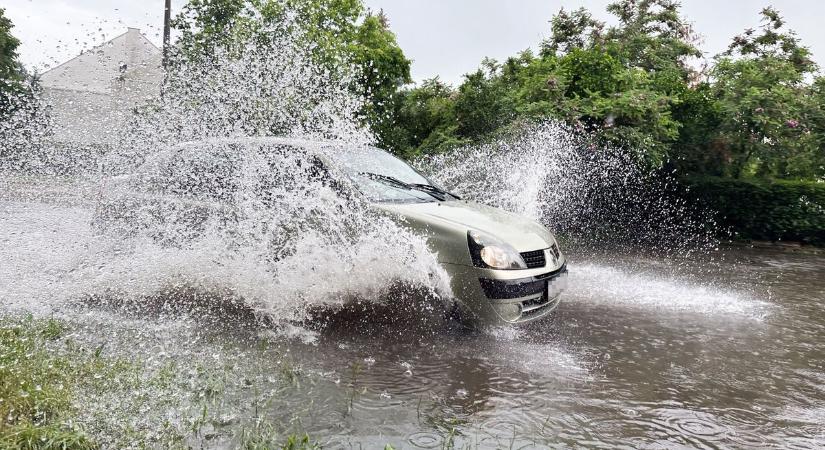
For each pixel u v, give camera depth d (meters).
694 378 3.53
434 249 4.04
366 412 2.78
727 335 4.54
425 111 14.20
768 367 3.79
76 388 2.68
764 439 2.73
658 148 10.85
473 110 12.47
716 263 8.56
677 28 15.92
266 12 11.85
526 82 11.73
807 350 4.21
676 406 3.08
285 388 2.99
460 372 3.38
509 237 4.15
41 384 2.60
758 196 11.35
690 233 11.81
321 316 4.27
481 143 11.88
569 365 3.63
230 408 2.72
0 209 6.01
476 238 3.99
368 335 3.96
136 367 2.99
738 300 5.91
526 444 2.55
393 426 2.65
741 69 12.08
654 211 11.96
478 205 4.94
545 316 4.74
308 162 4.63
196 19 13.45
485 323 3.95
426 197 4.77
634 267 7.80
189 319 4.04
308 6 13.84
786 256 9.75
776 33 13.79
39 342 3.16
